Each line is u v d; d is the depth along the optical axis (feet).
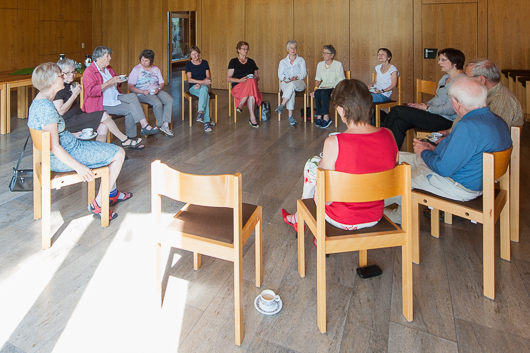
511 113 8.52
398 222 8.26
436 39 25.53
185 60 44.09
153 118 19.75
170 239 5.77
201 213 6.30
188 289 6.61
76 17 32.01
